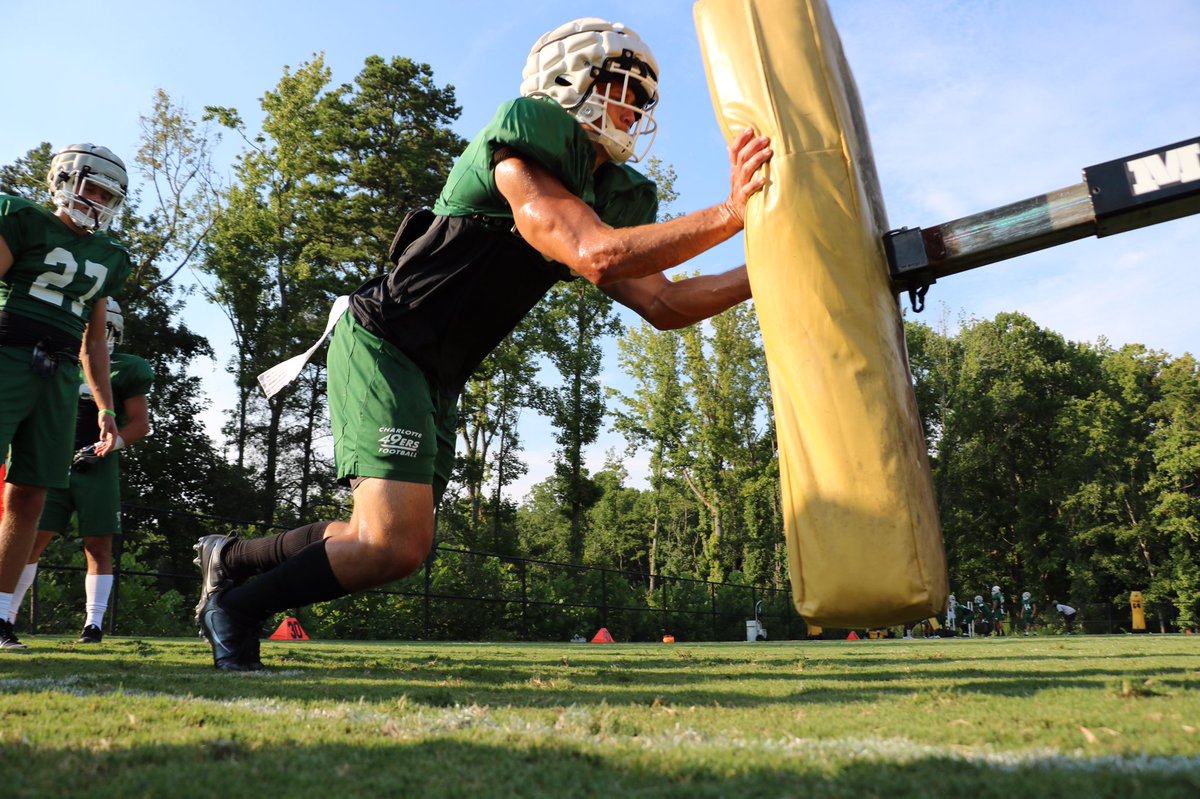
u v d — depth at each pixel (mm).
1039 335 52562
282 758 1304
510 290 3164
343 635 14883
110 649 4930
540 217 2723
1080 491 43250
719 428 38062
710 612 20984
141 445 25172
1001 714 1737
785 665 4301
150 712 1784
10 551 4180
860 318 2258
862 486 2145
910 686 2531
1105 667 3518
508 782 1141
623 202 3289
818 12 2523
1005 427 48594
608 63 2900
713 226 2508
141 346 26672
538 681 2777
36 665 3287
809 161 2369
